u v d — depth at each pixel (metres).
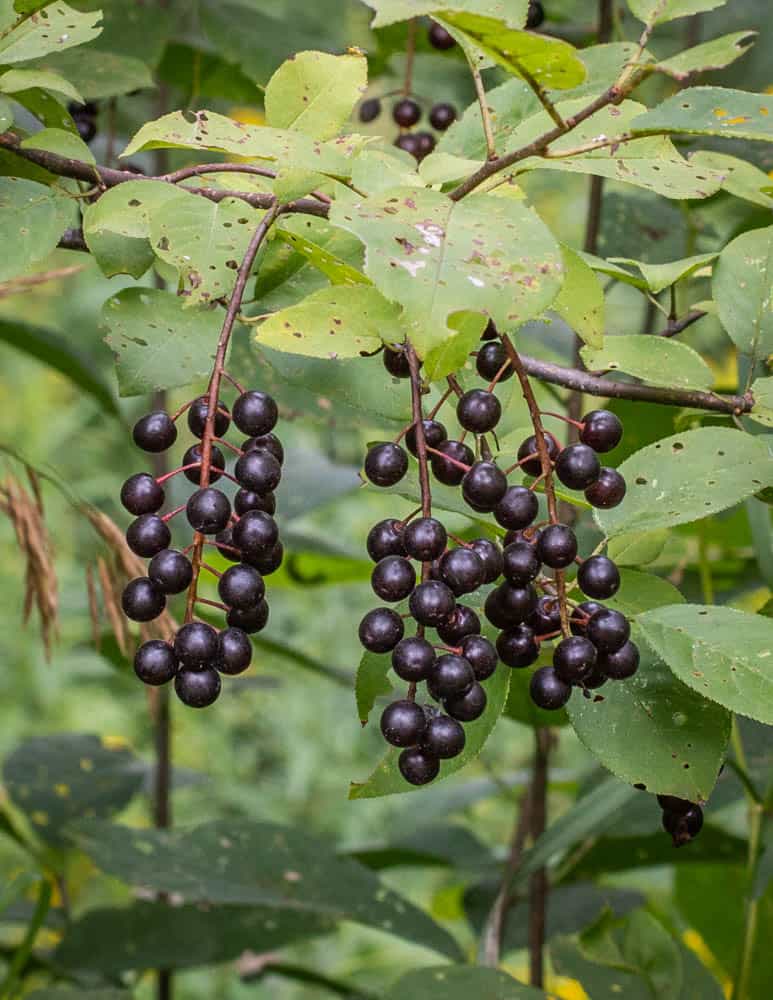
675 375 0.74
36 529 0.85
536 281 0.62
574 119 0.65
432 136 0.89
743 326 0.75
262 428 0.66
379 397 0.73
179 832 0.96
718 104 0.66
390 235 0.62
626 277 0.76
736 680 0.65
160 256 0.68
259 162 0.74
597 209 0.98
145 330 0.73
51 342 1.11
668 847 0.97
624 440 0.84
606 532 0.69
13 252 0.70
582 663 0.65
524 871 0.87
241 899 0.92
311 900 0.93
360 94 0.71
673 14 0.66
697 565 1.01
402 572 0.64
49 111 0.75
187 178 0.73
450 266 0.62
